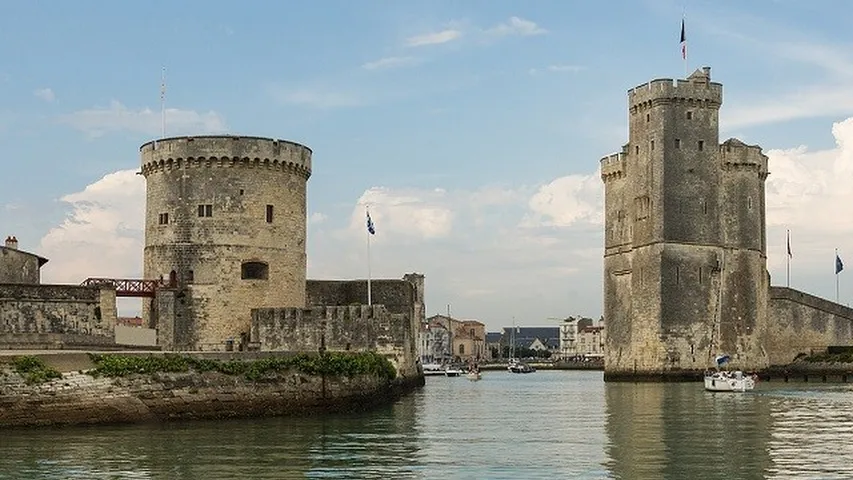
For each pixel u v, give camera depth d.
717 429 49.44
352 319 67.44
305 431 45.31
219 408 48.53
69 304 59.16
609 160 123.19
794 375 114.38
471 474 33.75
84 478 31.80
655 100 114.06
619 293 120.81
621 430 49.34
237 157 70.56
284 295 72.31
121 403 45.72
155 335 68.06
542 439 45.03
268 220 71.69
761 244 118.50
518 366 192.88
